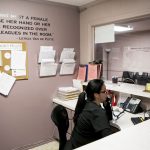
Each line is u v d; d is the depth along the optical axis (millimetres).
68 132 2691
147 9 2361
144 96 2283
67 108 2740
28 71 2848
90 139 1723
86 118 1705
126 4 2605
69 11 3219
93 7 3100
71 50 3240
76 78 3416
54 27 3064
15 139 2830
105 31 3057
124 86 2709
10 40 2656
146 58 3055
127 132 1389
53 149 2945
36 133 3031
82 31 3346
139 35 3119
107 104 2117
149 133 1370
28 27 2799
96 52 3338
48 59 2977
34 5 2832
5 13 2594
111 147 1161
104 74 3424
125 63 3359
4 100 2678
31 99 2922
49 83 3086
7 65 2654
